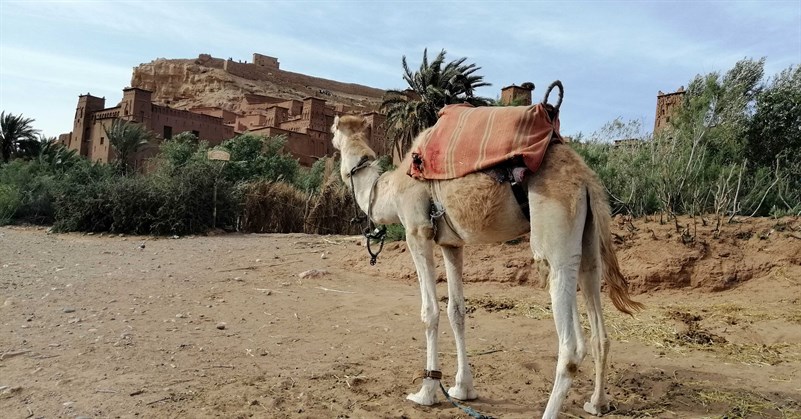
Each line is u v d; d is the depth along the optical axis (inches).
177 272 503.2
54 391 208.8
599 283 186.7
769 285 366.3
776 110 600.7
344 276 495.2
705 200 485.4
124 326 305.6
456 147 190.5
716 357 261.9
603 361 193.2
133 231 893.8
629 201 518.9
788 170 551.8
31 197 1162.0
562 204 171.8
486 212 182.2
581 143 636.1
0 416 185.8
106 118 2472.9
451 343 291.0
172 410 193.8
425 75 1414.9
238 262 576.4
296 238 842.2
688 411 200.8
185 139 1663.4
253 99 4335.6
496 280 447.2
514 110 186.2
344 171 240.7
